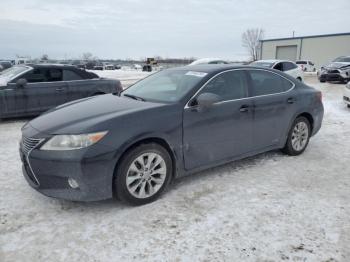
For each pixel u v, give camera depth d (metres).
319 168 4.43
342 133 6.46
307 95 4.91
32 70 7.57
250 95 4.19
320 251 2.60
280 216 3.13
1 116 7.18
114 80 8.74
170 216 3.12
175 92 3.79
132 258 2.51
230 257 2.53
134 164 3.22
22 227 2.93
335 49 43.97
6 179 4.00
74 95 7.98
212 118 3.75
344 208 3.29
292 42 48.00
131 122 3.19
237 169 4.34
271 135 4.49
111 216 3.12
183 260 2.49
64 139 2.99
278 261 2.48
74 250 2.61
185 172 3.67
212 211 3.21
